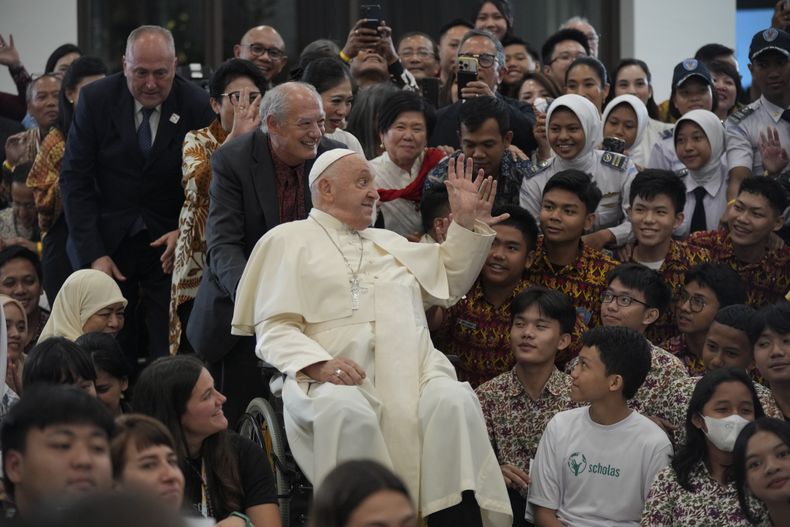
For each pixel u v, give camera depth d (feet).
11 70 37.50
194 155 26.40
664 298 23.59
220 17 44.29
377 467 11.85
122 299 25.57
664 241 25.84
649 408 22.39
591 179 25.43
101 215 27.55
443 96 33.45
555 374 22.72
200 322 23.59
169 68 26.89
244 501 18.89
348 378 20.11
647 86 35.17
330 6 44.68
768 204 25.72
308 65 28.30
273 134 23.34
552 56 36.19
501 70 31.17
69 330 25.13
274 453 20.35
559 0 45.55
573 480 20.77
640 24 44.83
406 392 20.54
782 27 32.76
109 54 43.88
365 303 21.50
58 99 33.22
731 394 19.38
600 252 25.79
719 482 19.48
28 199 32.73
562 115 27.02
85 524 8.27
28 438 13.71
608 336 20.84
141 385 18.57
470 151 26.23
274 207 23.58
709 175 29.07
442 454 19.83
